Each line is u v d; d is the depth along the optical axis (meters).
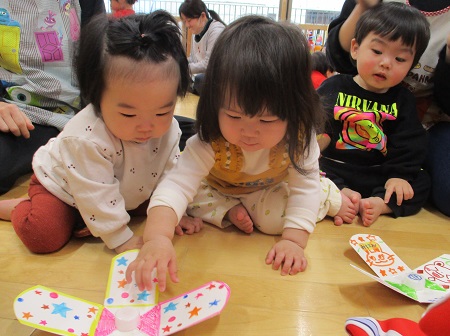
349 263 0.80
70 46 1.23
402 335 0.51
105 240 0.78
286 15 3.79
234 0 3.91
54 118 1.20
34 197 0.80
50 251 0.78
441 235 0.95
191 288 0.69
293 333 0.59
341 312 0.65
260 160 0.81
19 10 1.15
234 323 0.60
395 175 1.08
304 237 0.81
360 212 1.01
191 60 3.25
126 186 0.83
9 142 1.06
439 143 1.16
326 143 1.13
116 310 0.59
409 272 0.74
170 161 0.88
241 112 0.64
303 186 0.83
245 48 0.64
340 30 1.22
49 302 0.56
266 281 0.72
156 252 0.65
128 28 0.66
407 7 1.04
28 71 1.17
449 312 0.39
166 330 0.55
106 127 0.73
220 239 0.88
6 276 0.69
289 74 0.64
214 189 0.95
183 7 3.07
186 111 2.03
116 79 0.64
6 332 0.56
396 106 1.10
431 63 1.16
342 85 1.14
